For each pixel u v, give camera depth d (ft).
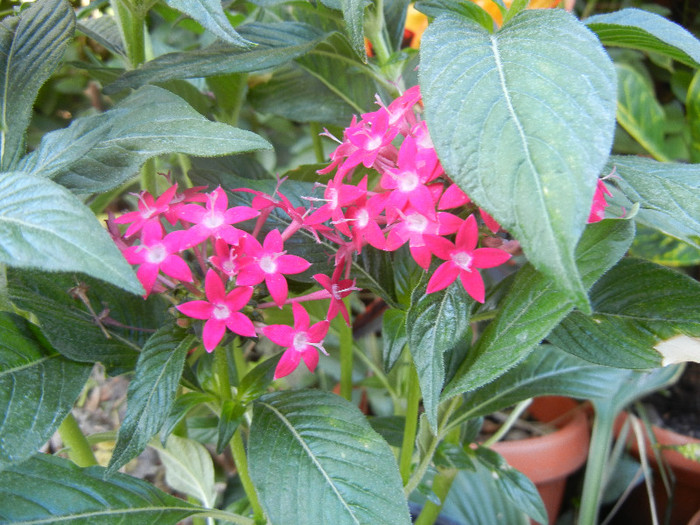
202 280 0.43
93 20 0.68
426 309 0.40
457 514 0.76
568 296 0.26
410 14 0.78
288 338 0.42
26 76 0.45
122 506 0.43
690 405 0.93
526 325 0.39
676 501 0.84
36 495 0.41
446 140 0.31
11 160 0.44
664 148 1.00
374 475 0.42
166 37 0.92
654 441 0.80
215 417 0.64
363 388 0.89
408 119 0.43
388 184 0.39
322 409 0.46
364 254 0.49
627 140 1.07
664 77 1.21
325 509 0.41
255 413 0.47
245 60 0.50
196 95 0.65
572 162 0.28
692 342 0.43
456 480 0.79
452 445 0.58
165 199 0.42
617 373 0.63
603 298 0.46
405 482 0.54
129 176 0.38
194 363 0.61
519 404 0.80
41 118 0.96
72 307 0.46
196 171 0.53
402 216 0.38
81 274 0.47
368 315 0.77
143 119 0.41
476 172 0.29
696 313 0.43
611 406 0.74
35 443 0.37
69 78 0.93
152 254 0.40
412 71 0.62
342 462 0.43
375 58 0.61
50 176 0.39
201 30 0.74
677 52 0.46
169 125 0.40
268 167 1.08
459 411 0.58
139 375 0.39
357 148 0.41
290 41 0.55
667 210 0.39
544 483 0.77
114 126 0.41
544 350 0.64
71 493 0.42
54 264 0.28
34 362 0.42
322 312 0.66
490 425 0.94
